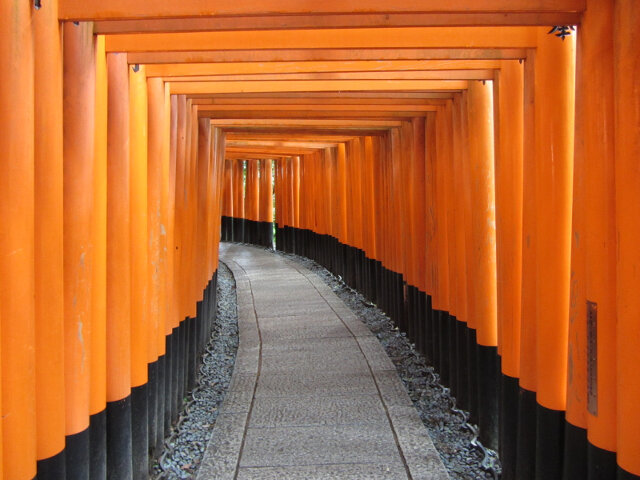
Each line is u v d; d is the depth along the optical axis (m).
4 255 2.04
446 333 5.77
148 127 4.04
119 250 3.24
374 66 3.86
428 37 3.09
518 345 3.71
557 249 2.97
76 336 2.63
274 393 5.53
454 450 4.31
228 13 2.34
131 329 3.64
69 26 2.57
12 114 2.03
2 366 2.06
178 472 4.06
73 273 2.62
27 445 2.13
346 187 11.86
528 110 3.28
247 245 20.14
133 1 2.32
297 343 7.36
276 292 11.14
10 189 2.04
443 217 5.72
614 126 2.29
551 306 2.98
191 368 5.83
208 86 4.70
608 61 2.29
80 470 2.68
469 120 4.50
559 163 2.95
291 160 17.20
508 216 3.71
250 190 20.06
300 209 16.70
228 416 4.96
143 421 3.69
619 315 2.16
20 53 2.05
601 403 2.34
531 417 3.33
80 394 2.67
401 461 4.06
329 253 13.32
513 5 2.35
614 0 2.24
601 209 2.33
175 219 5.02
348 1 2.35
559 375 2.97
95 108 2.91
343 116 6.32
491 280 4.46
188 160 5.51
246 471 3.94
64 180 2.60
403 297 7.81
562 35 2.73
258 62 3.74
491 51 3.35
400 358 6.71
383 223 9.05
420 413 5.03
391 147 8.09
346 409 5.07
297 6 2.31
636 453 2.09
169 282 4.65
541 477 3.04
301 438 4.47
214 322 9.00
